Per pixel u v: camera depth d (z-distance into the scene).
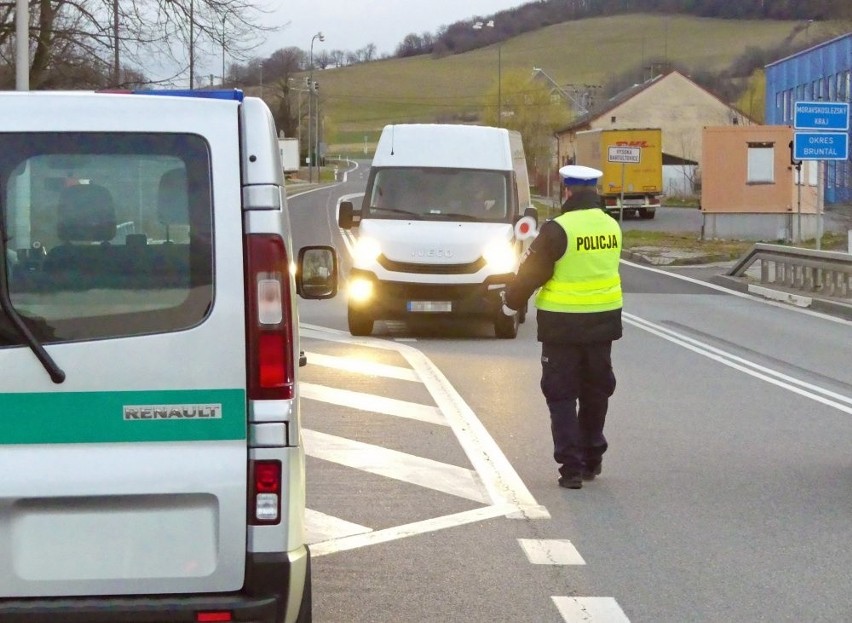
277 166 4.35
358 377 13.07
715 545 7.06
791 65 54.34
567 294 8.23
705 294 24.20
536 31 166.12
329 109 144.38
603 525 7.45
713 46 143.62
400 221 16.55
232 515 4.23
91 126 4.21
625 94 84.38
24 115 4.19
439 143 17.16
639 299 23.06
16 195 4.18
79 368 4.17
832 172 43.47
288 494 4.27
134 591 4.21
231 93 4.43
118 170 4.23
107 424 4.19
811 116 23.25
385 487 8.34
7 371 4.15
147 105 4.24
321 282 5.93
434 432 10.23
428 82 149.88
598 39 155.88
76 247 4.20
